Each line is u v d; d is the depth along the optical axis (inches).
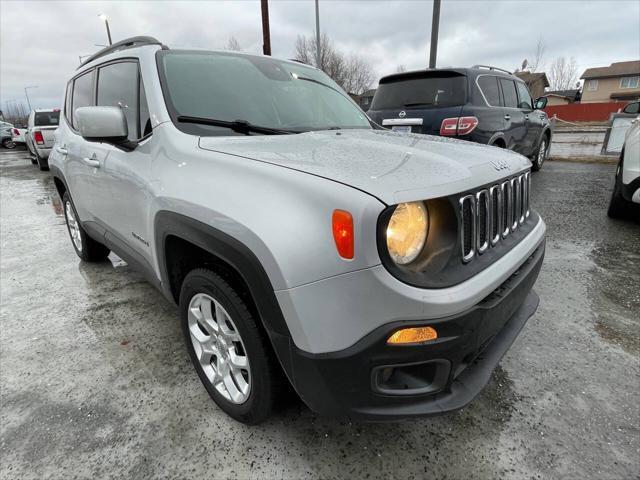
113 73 102.1
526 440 69.4
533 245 75.1
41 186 364.5
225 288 64.2
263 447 68.8
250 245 55.0
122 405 79.5
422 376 55.9
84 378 87.8
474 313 54.8
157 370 90.0
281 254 52.1
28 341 102.7
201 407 78.5
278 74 105.4
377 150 67.0
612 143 411.8
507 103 241.3
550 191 261.3
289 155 63.7
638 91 2049.7
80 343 101.4
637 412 75.0
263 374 63.3
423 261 54.6
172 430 72.9
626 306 113.3
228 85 91.8
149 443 70.2
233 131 80.8
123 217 94.8
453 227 55.4
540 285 126.6
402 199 49.9
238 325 64.2
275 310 54.5
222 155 66.6
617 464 64.5
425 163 59.9
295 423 73.5
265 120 88.6
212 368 77.5
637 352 92.8
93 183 108.8
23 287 136.3
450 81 207.5
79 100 127.3
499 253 65.2
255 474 64.0
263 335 62.2
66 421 75.7
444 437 70.2
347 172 54.5
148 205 78.4
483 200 61.6
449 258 55.4
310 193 52.0
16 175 449.4
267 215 54.3
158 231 75.4
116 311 117.6
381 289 49.4
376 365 52.0
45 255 169.9
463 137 202.2
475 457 66.3
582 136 679.7
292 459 66.4
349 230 48.5
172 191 69.8
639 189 166.9
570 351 93.4
